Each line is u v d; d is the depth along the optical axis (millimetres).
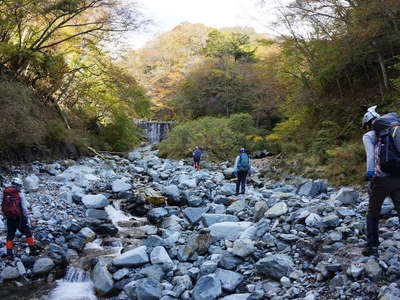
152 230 7734
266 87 20812
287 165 14289
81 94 20641
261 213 6902
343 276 3752
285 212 6305
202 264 4898
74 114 20781
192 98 34250
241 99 30000
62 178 11672
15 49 14898
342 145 12000
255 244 5266
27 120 12555
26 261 5652
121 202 9938
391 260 3686
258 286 4227
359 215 5695
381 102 12016
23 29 15953
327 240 4730
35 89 17766
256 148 22766
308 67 15898
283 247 5066
